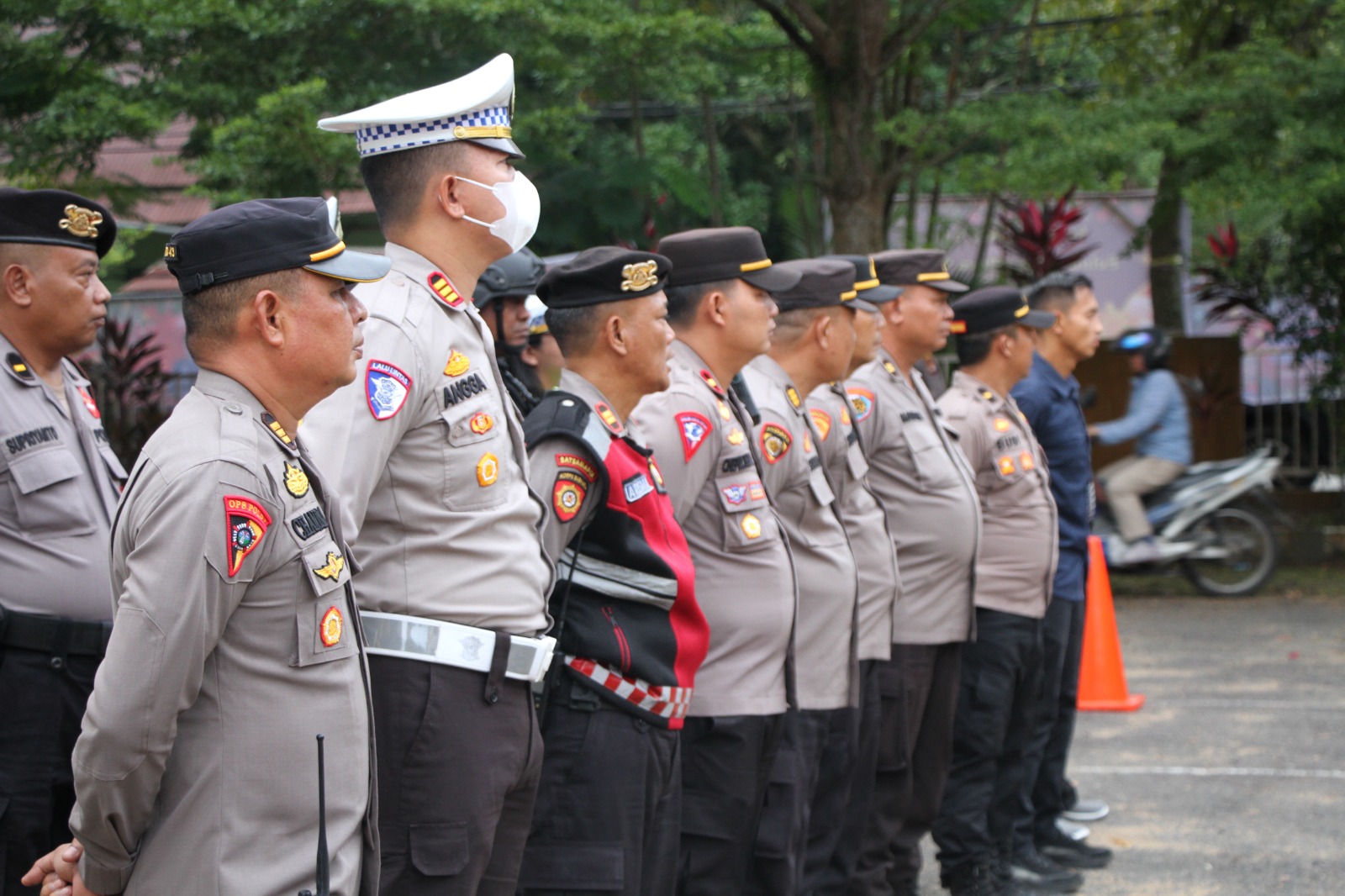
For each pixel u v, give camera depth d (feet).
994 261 45.75
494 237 8.23
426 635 7.56
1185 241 44.60
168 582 6.01
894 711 13.30
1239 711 21.53
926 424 13.93
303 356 6.56
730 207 48.19
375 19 27.91
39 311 10.16
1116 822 16.83
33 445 9.91
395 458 7.63
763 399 11.65
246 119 26.37
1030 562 14.73
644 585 9.30
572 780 9.04
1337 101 30.30
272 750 6.36
